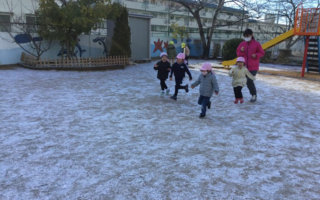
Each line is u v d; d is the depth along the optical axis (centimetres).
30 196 260
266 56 2080
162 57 746
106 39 1731
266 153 379
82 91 809
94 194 265
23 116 535
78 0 1334
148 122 516
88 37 1641
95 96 743
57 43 1516
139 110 605
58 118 527
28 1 1720
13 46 1387
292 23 2359
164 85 767
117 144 400
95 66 1365
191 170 321
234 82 668
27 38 1416
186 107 648
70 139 416
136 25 1747
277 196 270
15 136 423
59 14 1264
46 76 1102
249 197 266
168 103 684
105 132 452
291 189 284
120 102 680
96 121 513
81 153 364
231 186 287
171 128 483
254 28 2955
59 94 757
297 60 1962
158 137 434
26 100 674
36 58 1395
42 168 319
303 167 338
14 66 1355
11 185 279
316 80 1171
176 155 364
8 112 561
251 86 708
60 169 317
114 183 287
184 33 2553
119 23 1529
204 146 400
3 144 390
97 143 402
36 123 493
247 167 333
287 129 494
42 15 1347
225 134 458
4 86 853
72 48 1430
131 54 1752
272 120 552
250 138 441
